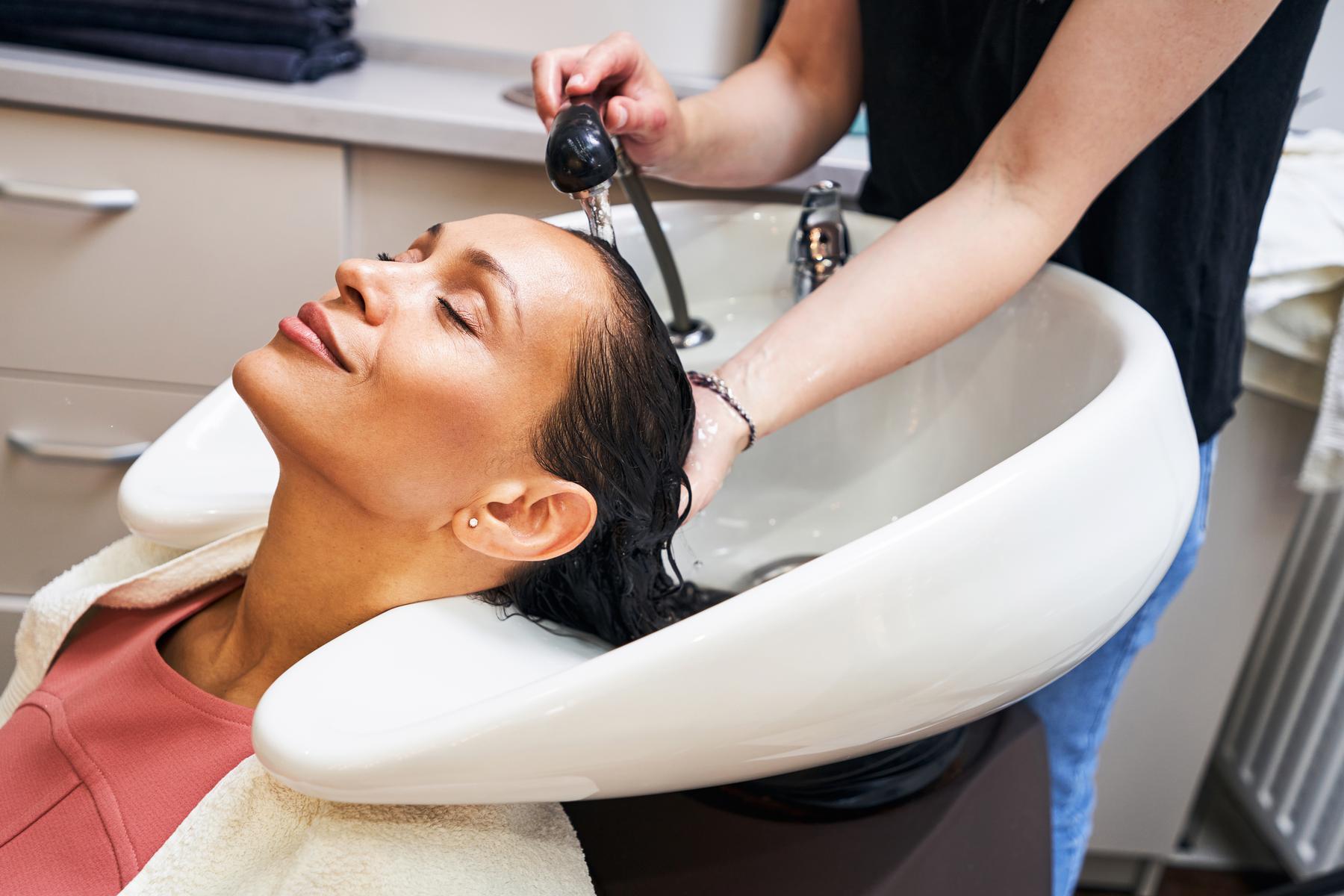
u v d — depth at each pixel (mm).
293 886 517
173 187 1113
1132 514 533
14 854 592
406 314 595
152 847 574
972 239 666
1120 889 1518
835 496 856
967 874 695
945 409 808
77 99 1057
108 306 1157
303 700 479
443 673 537
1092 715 922
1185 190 740
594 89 764
